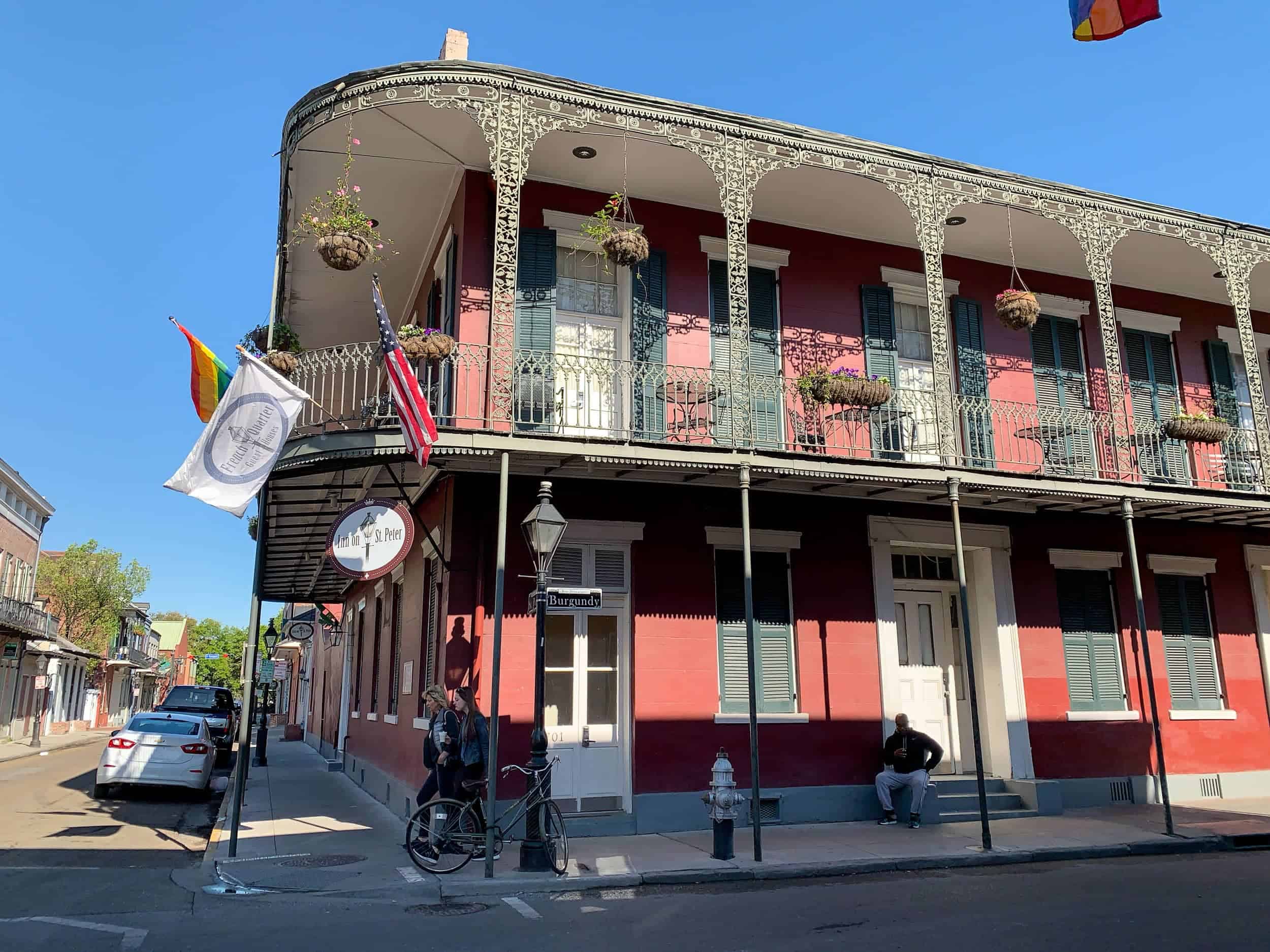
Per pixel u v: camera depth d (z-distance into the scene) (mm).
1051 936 6371
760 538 11797
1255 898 7605
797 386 11203
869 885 8250
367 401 10414
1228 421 15383
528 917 7000
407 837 8398
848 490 11500
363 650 18016
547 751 10328
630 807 10617
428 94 9812
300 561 17031
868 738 11773
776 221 13094
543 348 11281
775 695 11555
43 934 6355
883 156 11375
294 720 43844
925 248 11430
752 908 7309
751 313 12625
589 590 9211
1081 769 12773
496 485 10852
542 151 11227
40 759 25781
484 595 10516
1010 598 12945
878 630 12156
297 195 11977
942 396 11133
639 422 11383
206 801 14773
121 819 12453
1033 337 14352
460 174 11578
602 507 11188
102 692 51156
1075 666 13172
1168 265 14672
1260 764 13922
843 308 13188
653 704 10898
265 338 11641
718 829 9078
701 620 11344
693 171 11719
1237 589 14547
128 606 47719
